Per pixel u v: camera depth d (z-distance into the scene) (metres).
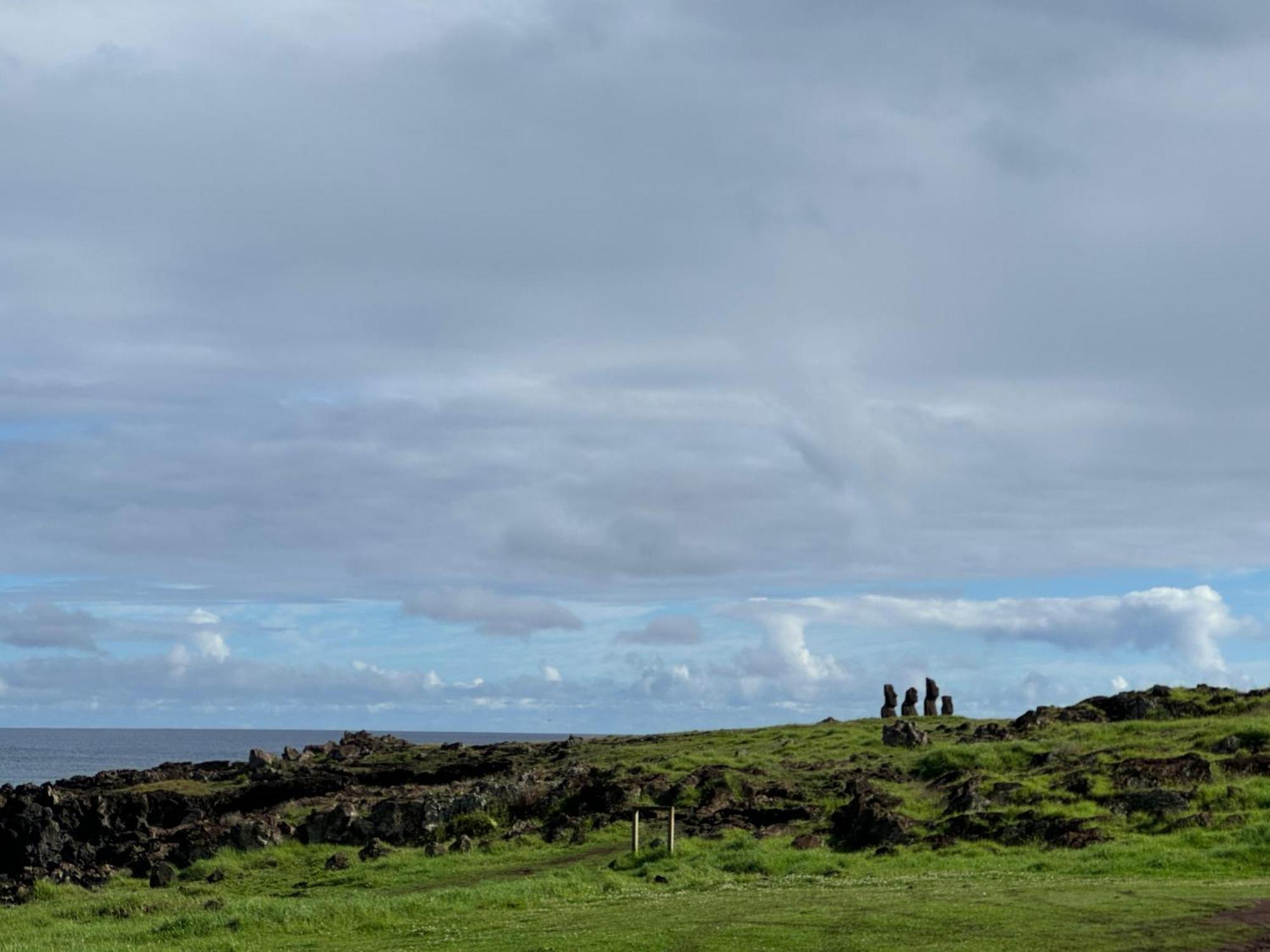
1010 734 76.50
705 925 30.48
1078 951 24.84
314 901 42.16
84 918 46.22
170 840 73.44
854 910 31.61
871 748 75.00
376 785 91.31
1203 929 26.78
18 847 75.06
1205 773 54.25
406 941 31.94
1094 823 49.28
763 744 82.31
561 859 55.34
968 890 35.19
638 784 66.56
